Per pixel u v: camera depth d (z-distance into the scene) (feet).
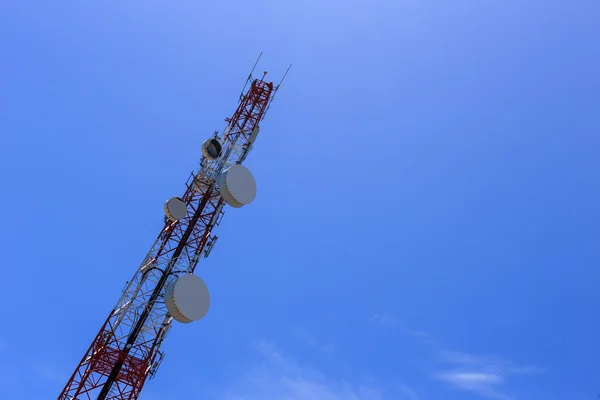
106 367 152.97
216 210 181.88
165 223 178.50
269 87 210.38
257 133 199.72
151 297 164.66
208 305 157.17
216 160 189.78
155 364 157.38
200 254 173.47
